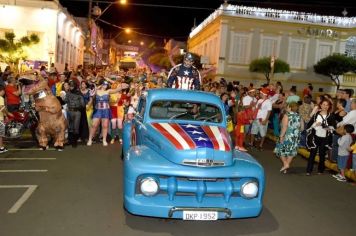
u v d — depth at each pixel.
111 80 13.40
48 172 8.16
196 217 5.12
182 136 5.70
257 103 12.81
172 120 6.71
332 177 9.38
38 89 9.91
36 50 24.48
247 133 13.49
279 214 6.44
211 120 6.86
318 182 8.81
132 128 7.88
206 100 7.04
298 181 8.80
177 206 5.10
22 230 5.20
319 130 9.44
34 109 10.87
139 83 13.32
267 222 6.04
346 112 10.45
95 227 5.44
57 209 6.05
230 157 5.46
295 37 36.75
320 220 6.28
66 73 13.93
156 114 6.79
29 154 9.84
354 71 35.28
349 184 8.79
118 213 6.03
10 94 11.27
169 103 6.91
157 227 5.60
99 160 9.53
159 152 5.66
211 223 5.88
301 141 12.73
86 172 8.33
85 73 17.83
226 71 36.16
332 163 10.45
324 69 35.44
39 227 5.32
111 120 11.93
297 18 36.59
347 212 6.78
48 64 23.58
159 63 35.94
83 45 42.16
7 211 5.86
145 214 5.11
